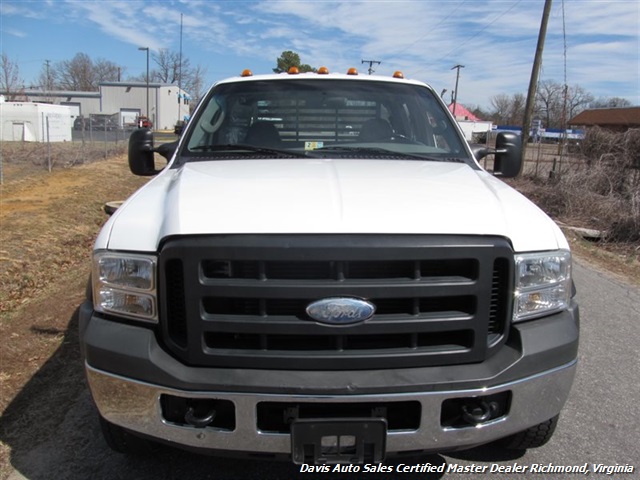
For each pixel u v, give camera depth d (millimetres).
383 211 2307
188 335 2213
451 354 2260
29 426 3289
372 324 2188
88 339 2342
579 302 6090
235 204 2359
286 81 3893
